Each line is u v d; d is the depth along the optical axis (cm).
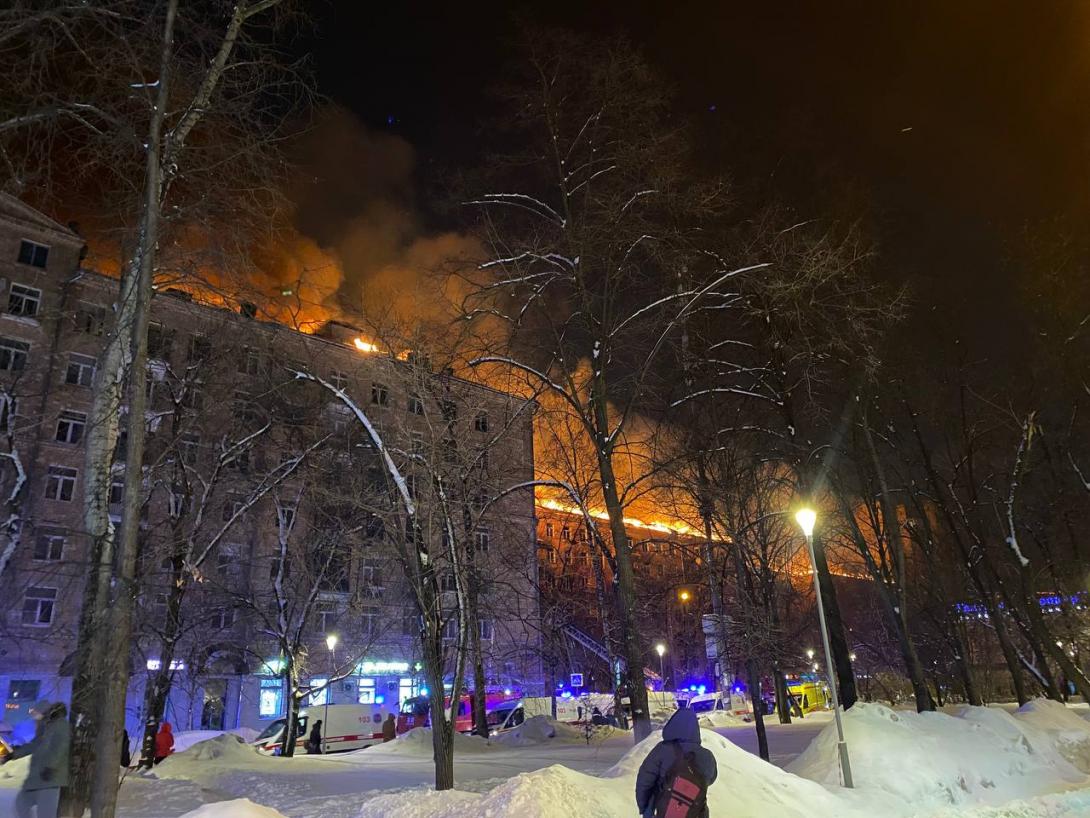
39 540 2891
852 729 1255
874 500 2661
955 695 4562
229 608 2403
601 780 809
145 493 1955
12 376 3362
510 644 2298
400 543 1196
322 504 1944
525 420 1817
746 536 1730
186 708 3650
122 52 950
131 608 691
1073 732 1684
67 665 1106
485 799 734
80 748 1034
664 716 3541
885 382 2527
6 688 2973
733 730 3281
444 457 1315
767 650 1602
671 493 1817
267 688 3928
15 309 3681
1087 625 3309
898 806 1023
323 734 3183
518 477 1806
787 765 1310
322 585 2462
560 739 2950
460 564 1259
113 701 661
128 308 1204
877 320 1962
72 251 3922
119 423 1343
